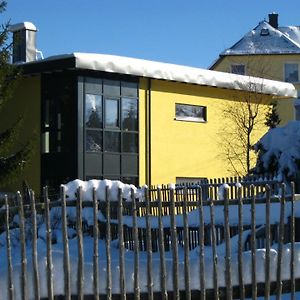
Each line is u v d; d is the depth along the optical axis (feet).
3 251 38.42
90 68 73.67
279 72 138.51
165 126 84.38
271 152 47.62
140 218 41.57
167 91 84.89
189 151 87.35
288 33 157.17
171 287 23.73
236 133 92.99
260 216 34.99
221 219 36.91
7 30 69.41
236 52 139.33
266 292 23.97
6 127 82.43
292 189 24.90
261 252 24.93
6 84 68.85
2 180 67.26
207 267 24.09
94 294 22.84
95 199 22.99
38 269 22.81
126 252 36.99
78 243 22.70
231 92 93.20
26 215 41.65
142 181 81.41
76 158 74.84
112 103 78.64
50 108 78.18
